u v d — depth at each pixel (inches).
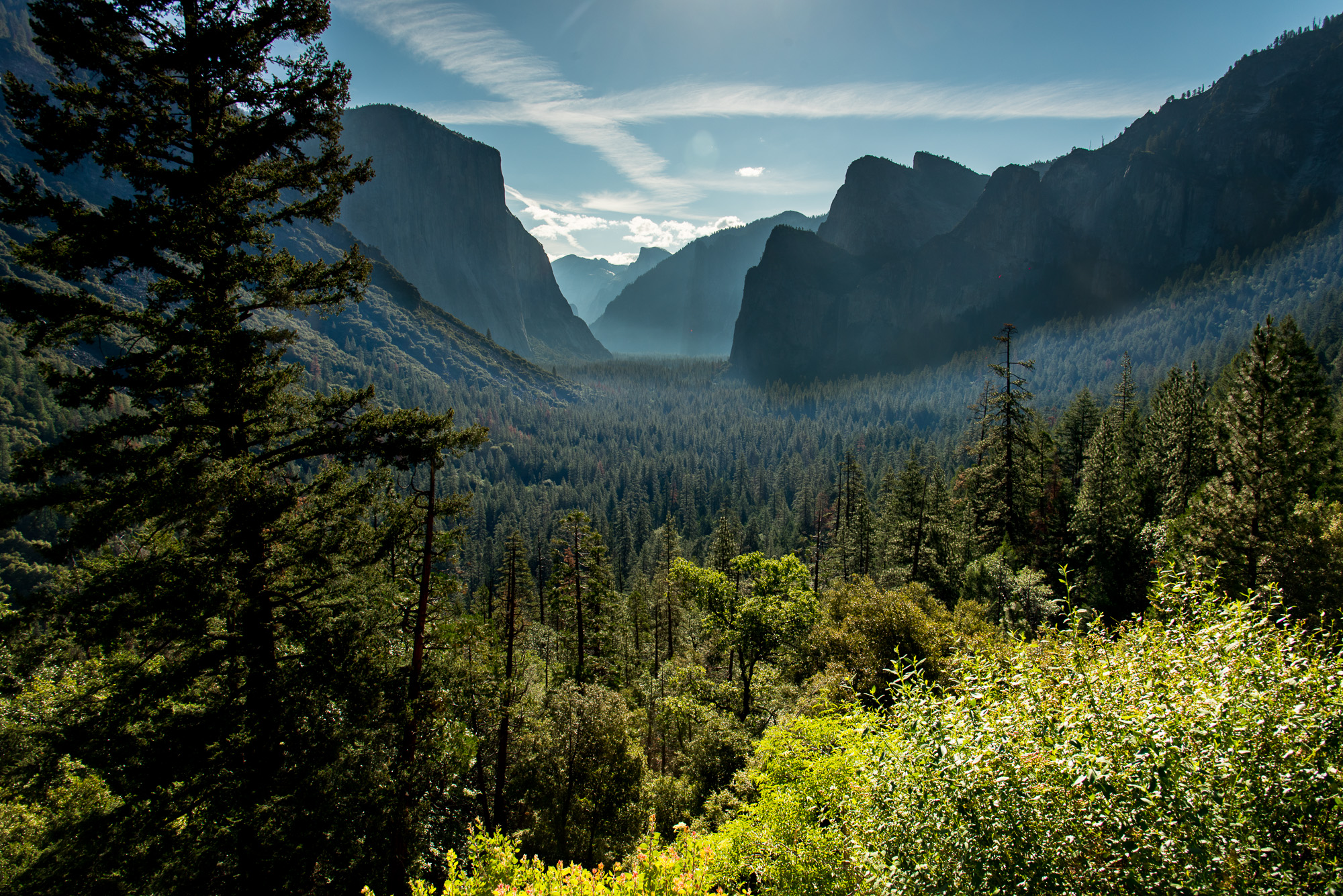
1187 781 228.2
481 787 800.3
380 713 433.1
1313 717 236.5
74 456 342.0
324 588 416.5
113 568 345.1
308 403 452.1
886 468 3545.8
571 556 1105.4
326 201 442.3
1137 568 994.1
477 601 1561.3
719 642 1117.1
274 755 379.6
